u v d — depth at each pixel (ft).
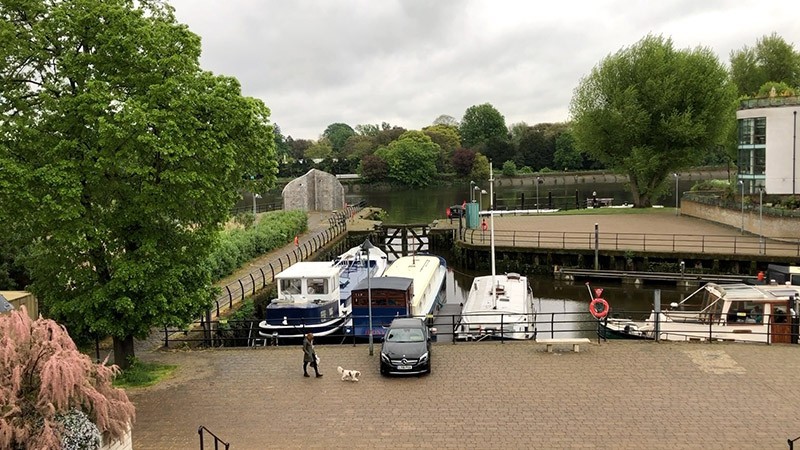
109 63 59.06
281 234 157.99
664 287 121.60
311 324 84.28
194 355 72.23
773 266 91.40
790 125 150.30
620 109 195.72
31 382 35.70
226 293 103.55
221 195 64.64
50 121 57.72
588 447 46.85
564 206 257.75
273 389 60.54
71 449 33.81
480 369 64.28
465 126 510.17
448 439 48.78
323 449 47.78
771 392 56.29
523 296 94.89
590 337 92.27
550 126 507.71
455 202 323.16
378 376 63.21
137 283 60.03
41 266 62.34
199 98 61.36
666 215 187.73
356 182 415.03
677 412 52.60
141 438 50.26
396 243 207.00
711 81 190.60
